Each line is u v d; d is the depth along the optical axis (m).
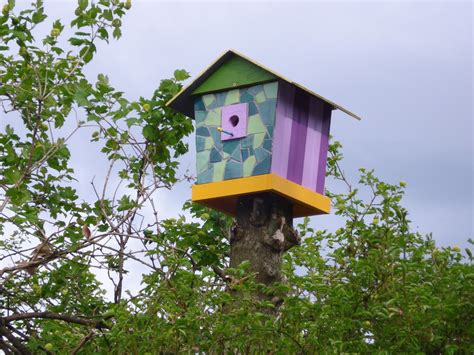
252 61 5.90
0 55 6.23
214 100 6.11
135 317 4.98
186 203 7.00
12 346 5.61
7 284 6.16
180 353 5.02
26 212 5.43
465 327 5.21
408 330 5.03
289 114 5.97
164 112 6.71
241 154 5.89
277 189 5.71
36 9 5.99
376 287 5.25
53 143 5.57
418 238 5.86
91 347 5.55
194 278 5.04
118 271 6.06
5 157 6.29
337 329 5.02
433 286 5.30
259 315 4.84
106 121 6.18
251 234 5.74
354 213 6.08
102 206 5.91
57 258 5.74
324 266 5.73
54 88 5.72
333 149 7.23
